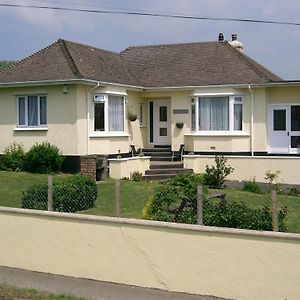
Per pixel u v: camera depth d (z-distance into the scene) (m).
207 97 24.20
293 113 23.70
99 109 22.48
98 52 26.30
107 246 9.20
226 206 9.71
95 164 18.92
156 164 21.86
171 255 8.59
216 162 19.77
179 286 8.54
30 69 22.67
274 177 19.05
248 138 23.89
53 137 21.80
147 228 8.81
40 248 9.91
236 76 24.16
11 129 22.69
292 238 7.66
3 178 19.44
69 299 8.09
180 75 25.44
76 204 12.91
